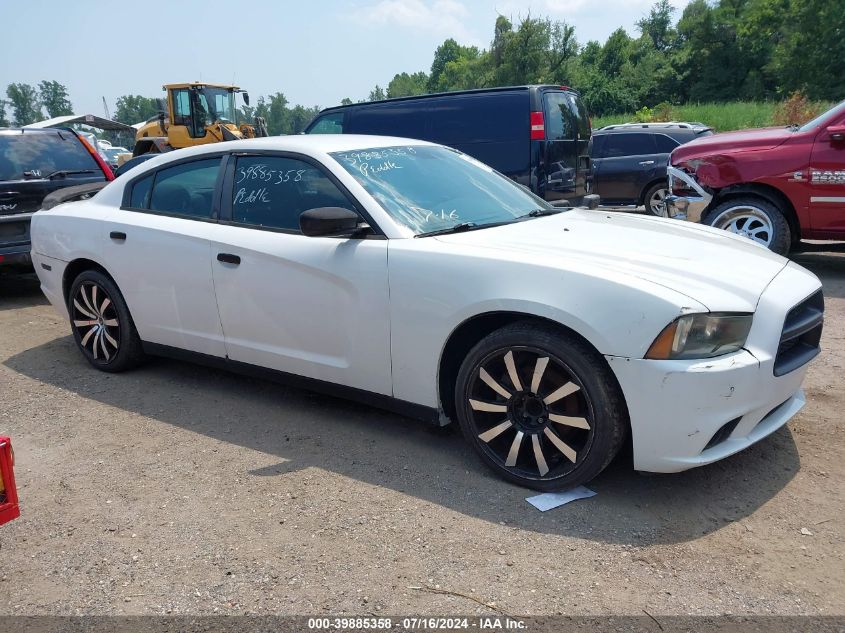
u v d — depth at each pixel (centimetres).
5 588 272
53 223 524
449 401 360
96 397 468
